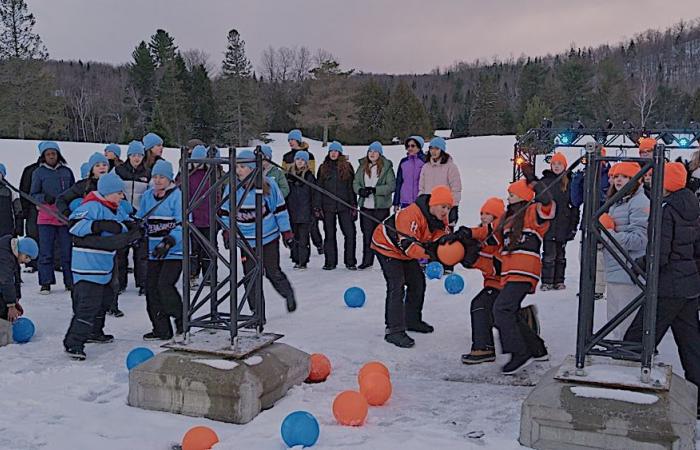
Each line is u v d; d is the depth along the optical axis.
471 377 5.98
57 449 4.39
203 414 4.97
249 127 58.09
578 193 9.57
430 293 9.41
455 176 10.10
